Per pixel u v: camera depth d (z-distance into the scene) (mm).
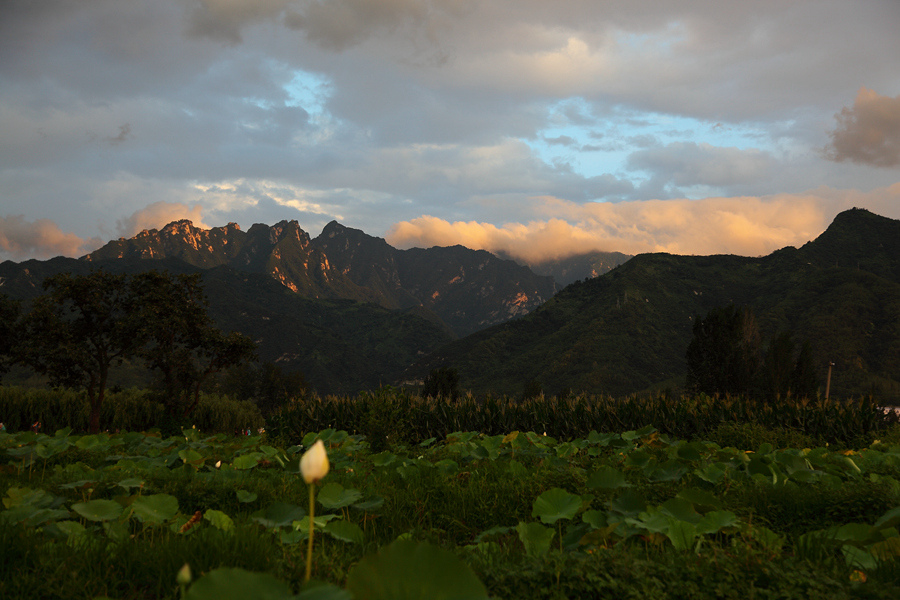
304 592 1204
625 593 2479
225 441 9359
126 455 7477
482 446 7309
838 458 6836
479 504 4805
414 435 11547
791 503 4664
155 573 2863
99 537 3277
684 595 2486
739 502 4625
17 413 16641
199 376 17906
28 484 5438
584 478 5520
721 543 3578
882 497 4477
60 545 3053
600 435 8969
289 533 3488
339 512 4457
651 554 3311
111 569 2873
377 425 9930
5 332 15852
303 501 4984
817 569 2740
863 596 2508
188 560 2920
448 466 6156
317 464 1216
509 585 2627
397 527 4375
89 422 17062
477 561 3047
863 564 2963
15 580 2551
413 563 1366
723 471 5668
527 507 4785
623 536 3250
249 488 5328
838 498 4645
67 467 5805
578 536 3510
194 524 3531
